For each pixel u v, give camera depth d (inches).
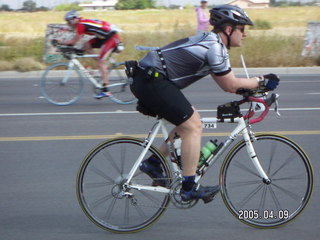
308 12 2165.4
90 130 304.7
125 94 393.4
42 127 314.2
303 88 480.7
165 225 170.1
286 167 179.2
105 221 166.2
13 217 177.0
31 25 1555.1
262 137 167.3
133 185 163.6
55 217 177.2
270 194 181.2
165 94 153.6
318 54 647.8
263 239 158.2
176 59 153.6
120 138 164.2
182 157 158.6
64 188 205.6
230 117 162.7
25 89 482.0
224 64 152.9
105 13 2236.7
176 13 2210.9
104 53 386.3
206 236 161.0
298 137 282.7
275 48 676.1
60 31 612.7
